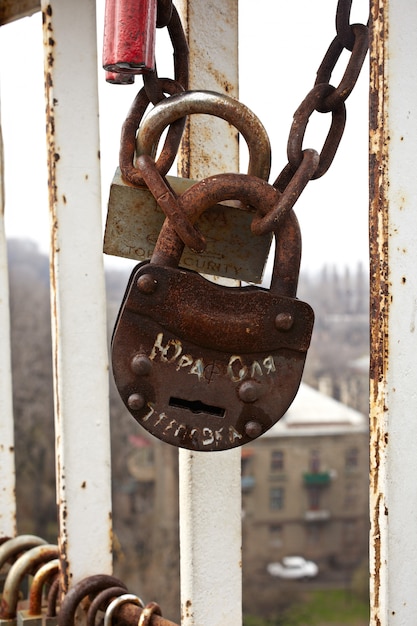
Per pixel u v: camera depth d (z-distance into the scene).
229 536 1.40
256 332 1.04
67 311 1.45
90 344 1.47
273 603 29.22
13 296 22.22
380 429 0.99
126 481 23.59
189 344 1.04
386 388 0.98
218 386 1.04
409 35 0.96
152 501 23.64
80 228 1.45
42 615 1.67
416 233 0.98
